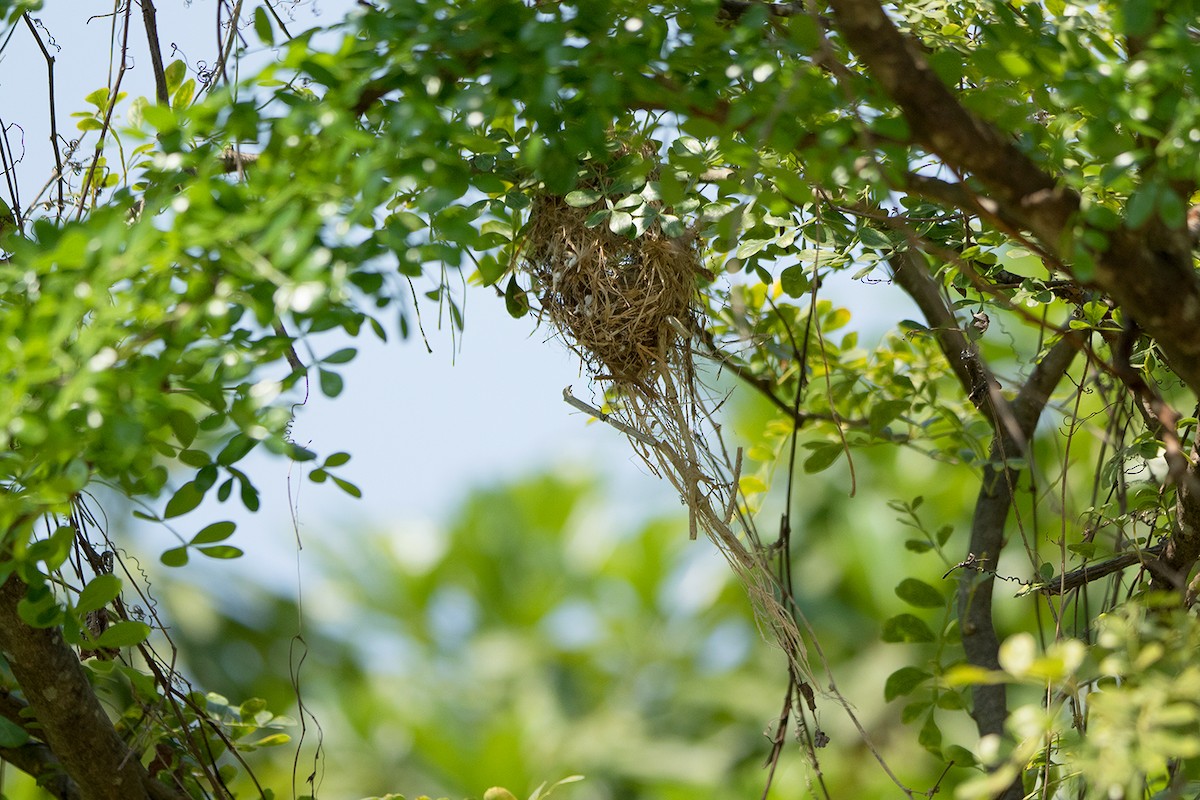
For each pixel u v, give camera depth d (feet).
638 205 29.68
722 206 29.53
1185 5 28.71
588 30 28.78
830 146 28.68
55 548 28.96
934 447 30.89
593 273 29.81
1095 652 29.19
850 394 30.78
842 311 30.81
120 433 28.58
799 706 29.94
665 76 28.86
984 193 28.96
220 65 29.19
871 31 28.55
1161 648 28.60
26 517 28.91
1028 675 28.48
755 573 29.78
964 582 30.42
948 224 29.81
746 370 30.76
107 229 28.58
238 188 28.68
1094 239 28.58
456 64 28.78
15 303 28.89
